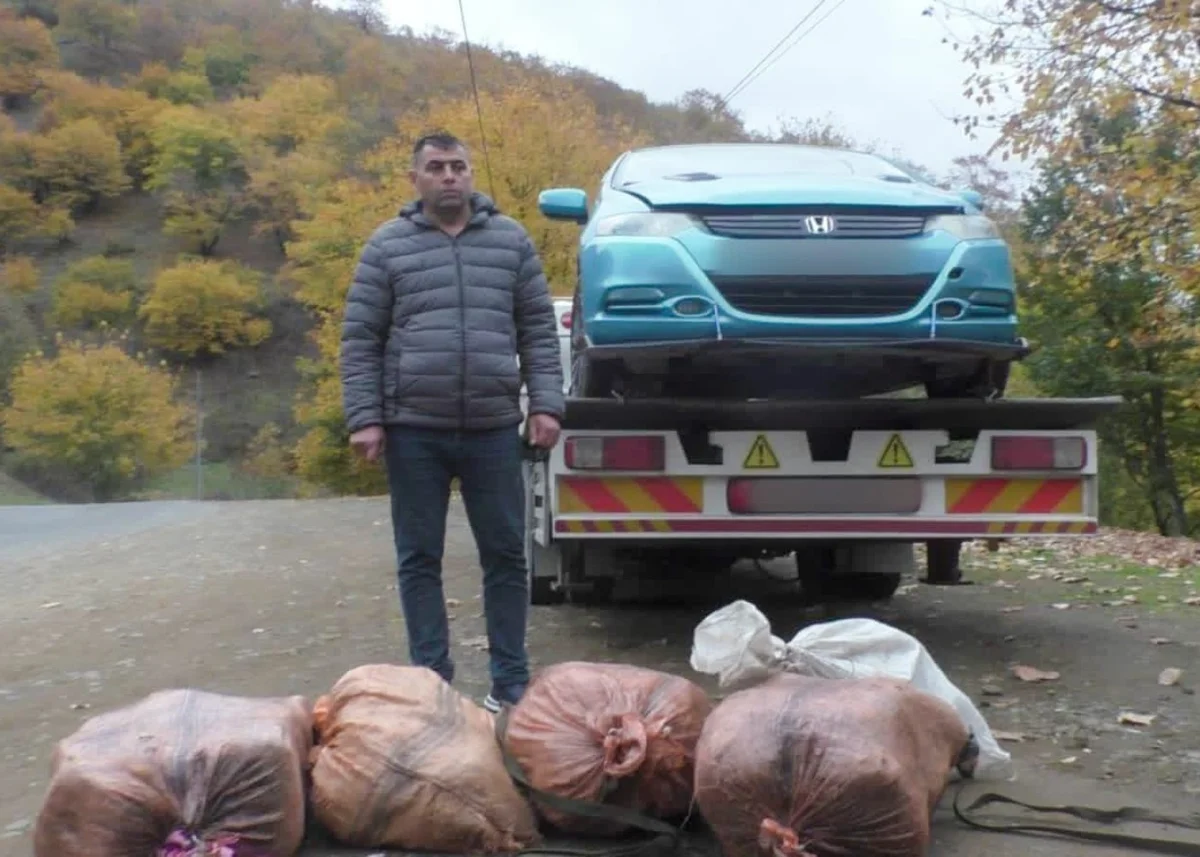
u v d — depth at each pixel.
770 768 3.52
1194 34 12.16
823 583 8.02
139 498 48.81
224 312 72.88
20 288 73.88
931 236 6.01
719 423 6.00
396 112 73.00
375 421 4.96
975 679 6.00
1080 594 8.60
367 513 15.35
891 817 3.47
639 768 3.86
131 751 3.56
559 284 30.36
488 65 36.81
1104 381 22.33
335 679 6.23
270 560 10.92
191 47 93.81
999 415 6.05
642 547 7.01
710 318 5.80
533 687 4.15
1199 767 4.68
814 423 6.01
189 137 80.00
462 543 11.77
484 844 3.81
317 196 56.12
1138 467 24.41
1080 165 14.02
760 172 6.72
